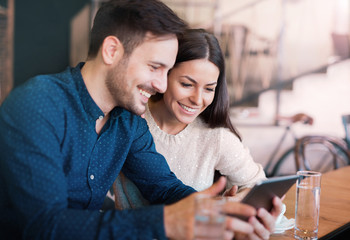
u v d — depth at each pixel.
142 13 1.24
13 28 4.77
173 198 1.57
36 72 4.89
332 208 1.77
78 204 1.40
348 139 3.82
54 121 1.24
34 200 1.13
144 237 1.10
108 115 1.44
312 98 5.09
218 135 1.85
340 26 5.04
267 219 1.28
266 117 5.10
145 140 1.58
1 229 1.25
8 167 1.16
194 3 4.94
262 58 5.06
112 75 1.30
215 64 1.63
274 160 5.07
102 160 1.42
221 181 1.25
